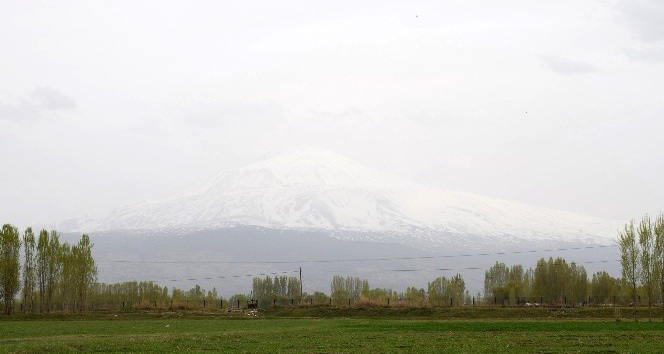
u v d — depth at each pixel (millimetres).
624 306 130750
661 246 102500
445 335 75688
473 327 87375
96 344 65688
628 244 104500
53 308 149625
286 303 175625
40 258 147250
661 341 66875
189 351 59469
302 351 59250
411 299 165375
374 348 61594
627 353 57062
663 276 101562
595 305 141000
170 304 153500
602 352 57875
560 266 165000
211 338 72875
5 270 134500
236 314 134750
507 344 64625
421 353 57625
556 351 58656
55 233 150625
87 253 154625
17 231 139000
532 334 76125
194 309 146250
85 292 152125
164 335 78250
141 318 127688
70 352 59438
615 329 82812
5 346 63719
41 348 62250
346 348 61719
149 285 192000
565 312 121938
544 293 163750
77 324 106875
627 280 104250
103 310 147250
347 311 134375
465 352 58188
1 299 138250
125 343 66750
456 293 174250
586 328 84562
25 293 144625
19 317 127125
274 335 77062
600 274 168000
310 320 119188
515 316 121125
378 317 127812
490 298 171125
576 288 163500
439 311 129125
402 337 73125
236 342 67875
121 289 188375
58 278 149375
